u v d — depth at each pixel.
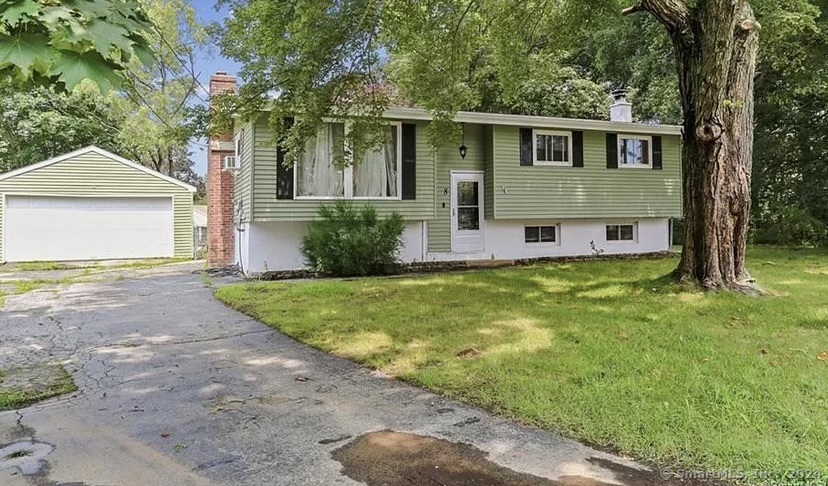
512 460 2.77
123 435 3.18
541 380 3.97
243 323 6.50
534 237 13.99
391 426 3.28
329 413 3.52
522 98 20.02
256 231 11.29
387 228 11.10
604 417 3.23
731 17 7.12
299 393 3.95
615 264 12.15
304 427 3.28
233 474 2.66
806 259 12.53
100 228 16.78
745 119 7.46
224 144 13.98
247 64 7.36
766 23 11.45
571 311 6.61
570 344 4.99
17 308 7.72
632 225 15.12
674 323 5.77
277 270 11.43
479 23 9.36
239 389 4.06
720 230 7.58
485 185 13.35
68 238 16.41
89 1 1.83
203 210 26.80
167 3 19.95
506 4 9.57
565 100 20.05
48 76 1.83
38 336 5.91
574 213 13.86
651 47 17.06
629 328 5.59
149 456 2.88
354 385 4.12
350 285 9.18
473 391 3.83
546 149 13.62
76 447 3.00
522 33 10.14
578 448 2.89
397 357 4.82
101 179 16.75
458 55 9.45
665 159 15.03
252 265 11.25
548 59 10.91
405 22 7.16
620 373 4.06
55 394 3.97
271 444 3.03
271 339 5.67
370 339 5.50
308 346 5.35
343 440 3.07
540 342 5.11
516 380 3.99
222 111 7.27
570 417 3.27
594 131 14.06
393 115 11.71
